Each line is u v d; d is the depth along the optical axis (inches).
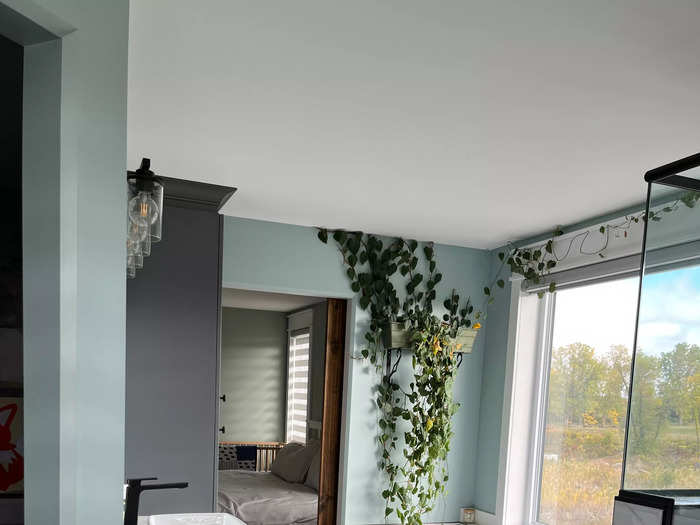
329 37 68.0
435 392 170.1
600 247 145.8
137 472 120.7
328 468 176.2
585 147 98.4
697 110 82.4
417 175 118.3
